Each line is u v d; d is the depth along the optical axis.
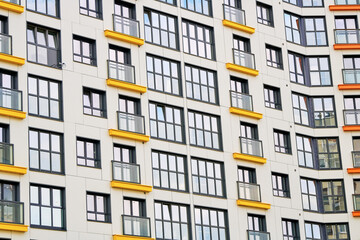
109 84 62.31
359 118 75.44
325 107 75.50
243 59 71.38
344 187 73.69
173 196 63.59
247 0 73.75
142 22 66.00
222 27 70.88
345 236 72.56
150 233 61.41
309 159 73.94
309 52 76.50
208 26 70.06
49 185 57.44
